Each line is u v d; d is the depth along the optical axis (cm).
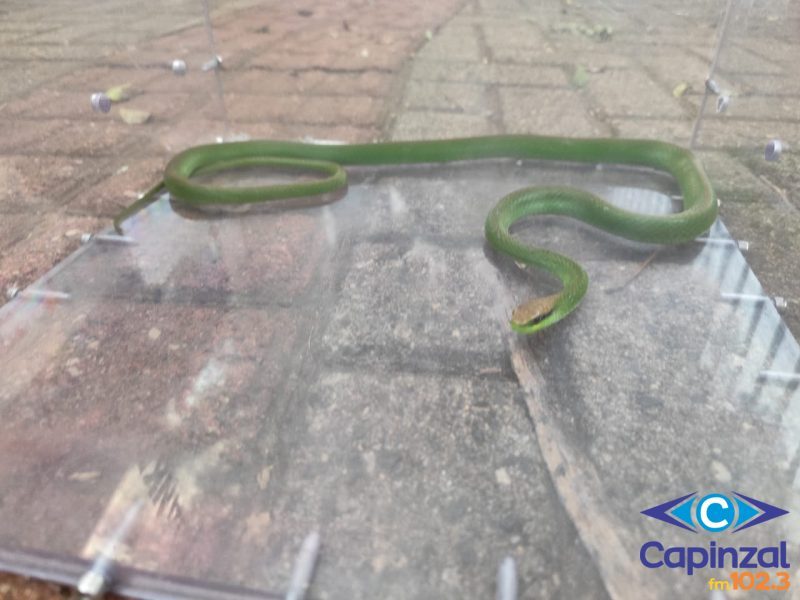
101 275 37
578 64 74
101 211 44
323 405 28
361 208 45
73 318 34
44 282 36
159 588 21
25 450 26
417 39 85
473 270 38
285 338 32
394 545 22
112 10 64
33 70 58
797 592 20
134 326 33
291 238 42
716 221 42
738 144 51
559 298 33
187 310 34
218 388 29
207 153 51
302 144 52
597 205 41
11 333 32
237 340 32
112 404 28
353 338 32
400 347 32
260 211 45
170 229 42
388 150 51
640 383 29
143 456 26
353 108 63
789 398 28
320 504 24
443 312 34
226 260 39
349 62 76
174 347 32
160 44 61
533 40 83
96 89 55
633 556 22
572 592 20
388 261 39
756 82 53
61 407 28
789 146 50
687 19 67
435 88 68
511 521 23
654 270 38
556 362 31
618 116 59
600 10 86
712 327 33
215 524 23
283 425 27
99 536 22
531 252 37
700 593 20
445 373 30
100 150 52
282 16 96
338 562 21
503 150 52
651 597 20
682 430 27
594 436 26
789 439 26
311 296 36
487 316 34
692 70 64
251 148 52
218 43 71
